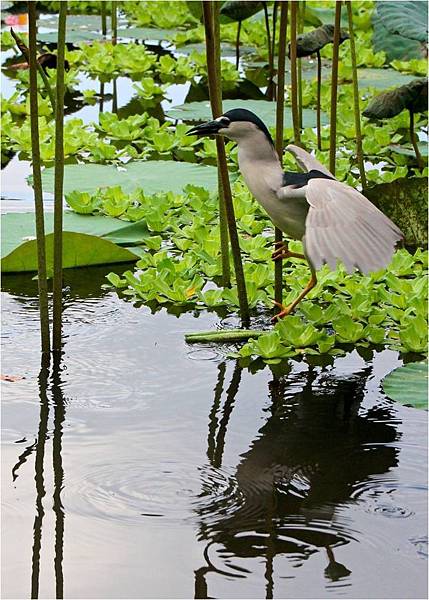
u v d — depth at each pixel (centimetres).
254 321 990
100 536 644
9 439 763
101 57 2083
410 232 1209
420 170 1452
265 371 884
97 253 1128
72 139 1523
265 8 1902
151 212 1244
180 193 1335
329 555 626
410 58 2011
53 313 909
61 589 589
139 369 884
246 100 1795
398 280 1025
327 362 902
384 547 634
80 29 2431
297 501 686
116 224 1225
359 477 719
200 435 775
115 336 952
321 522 662
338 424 793
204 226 1219
